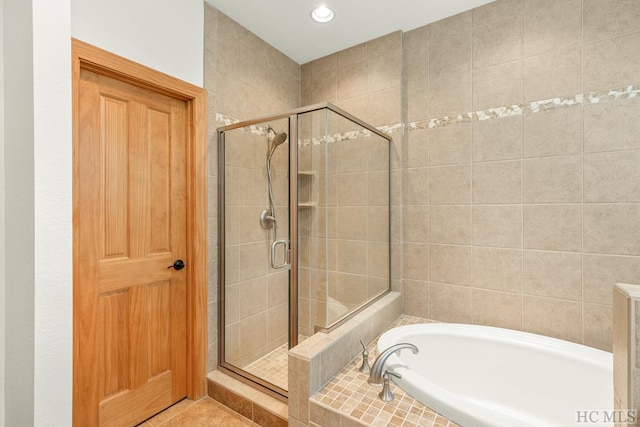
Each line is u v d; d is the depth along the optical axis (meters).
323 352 1.49
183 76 1.82
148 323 1.74
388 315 2.13
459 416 1.20
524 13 1.89
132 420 1.65
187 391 1.92
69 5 1.15
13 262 1.16
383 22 2.19
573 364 1.58
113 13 1.51
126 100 1.63
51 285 1.09
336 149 1.76
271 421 1.64
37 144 1.06
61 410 1.12
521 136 1.90
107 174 1.55
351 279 1.91
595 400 1.49
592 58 1.71
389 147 2.34
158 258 1.77
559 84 1.79
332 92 2.59
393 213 2.35
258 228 1.92
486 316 2.04
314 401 1.38
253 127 1.92
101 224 1.53
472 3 2.00
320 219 1.70
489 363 1.78
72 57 1.36
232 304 2.02
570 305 1.78
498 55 1.97
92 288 1.48
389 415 1.27
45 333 1.08
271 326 1.86
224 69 2.07
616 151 1.66
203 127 1.92
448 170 2.15
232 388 1.84
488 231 2.02
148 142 1.73
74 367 1.41
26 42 1.08
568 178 1.78
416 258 2.29
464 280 2.11
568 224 1.78
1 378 1.23
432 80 2.20
